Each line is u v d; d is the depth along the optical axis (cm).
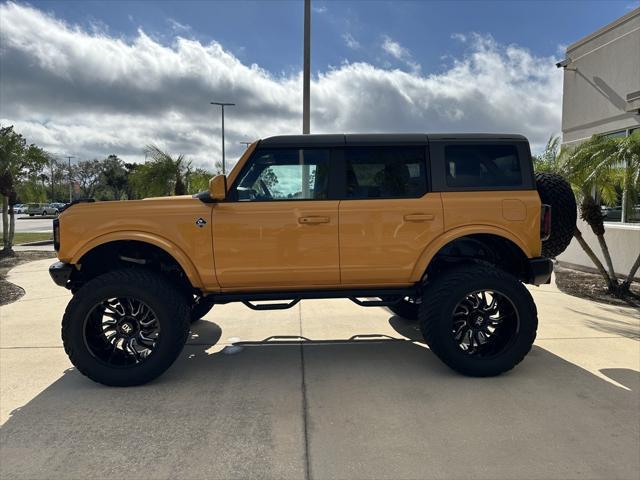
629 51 902
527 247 404
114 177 7125
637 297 703
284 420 321
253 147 398
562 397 354
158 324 378
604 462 268
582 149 724
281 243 390
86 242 380
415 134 409
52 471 262
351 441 292
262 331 539
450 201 397
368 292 416
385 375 402
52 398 359
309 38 937
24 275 939
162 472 261
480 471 260
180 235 385
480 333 425
